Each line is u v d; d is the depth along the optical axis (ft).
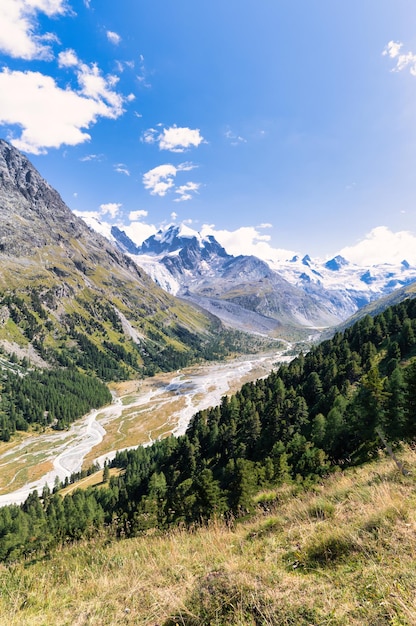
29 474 370.12
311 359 330.75
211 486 84.69
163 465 254.68
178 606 15.89
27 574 27.07
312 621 12.60
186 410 572.51
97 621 16.87
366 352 274.57
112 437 476.13
